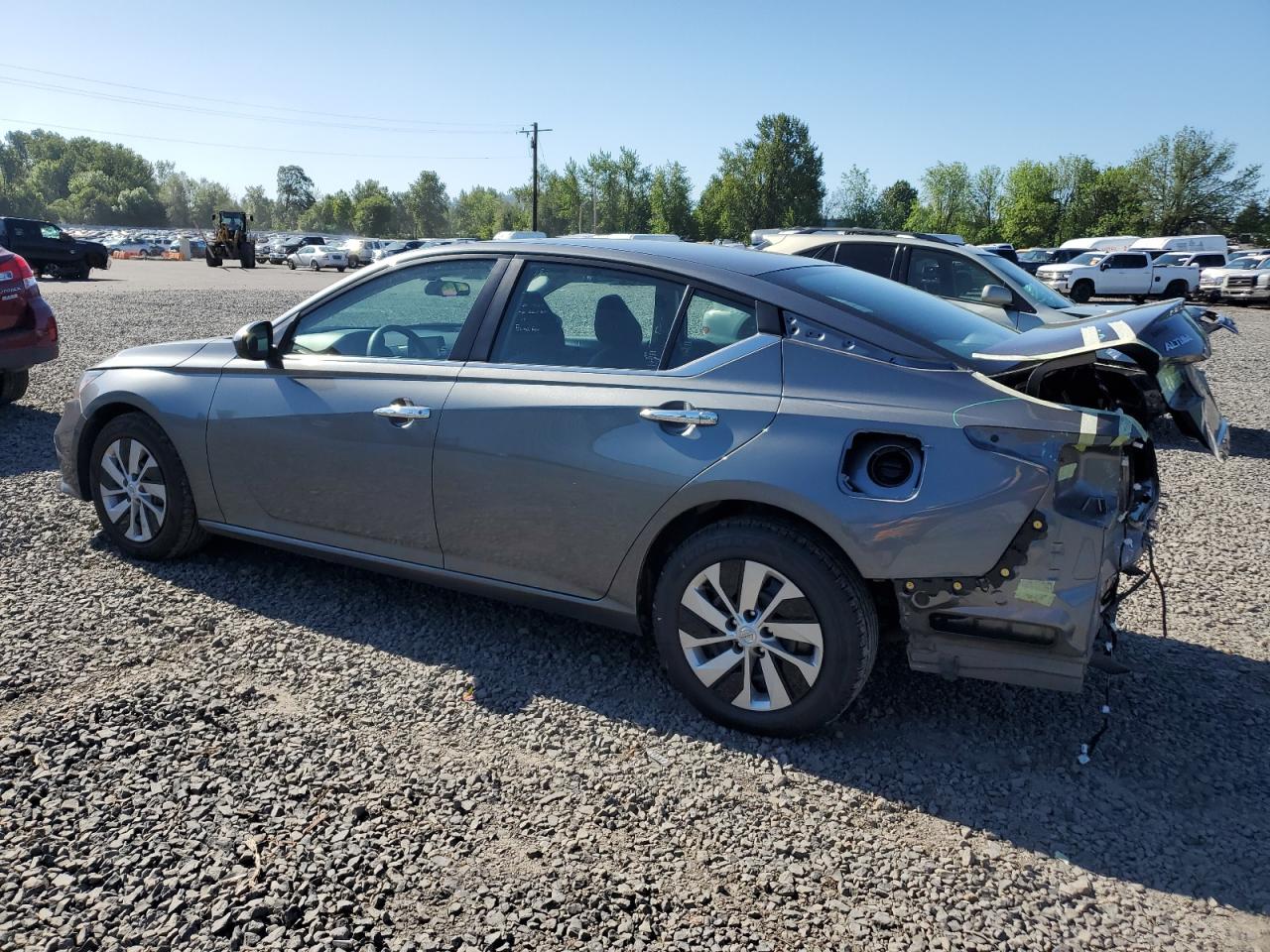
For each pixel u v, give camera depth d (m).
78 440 4.56
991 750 3.12
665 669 3.36
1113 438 2.67
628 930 2.25
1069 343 2.93
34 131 183.12
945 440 2.81
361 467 3.75
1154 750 3.15
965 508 2.75
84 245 29.59
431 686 3.40
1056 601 2.74
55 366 9.94
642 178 110.56
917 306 3.55
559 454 3.32
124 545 4.48
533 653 3.71
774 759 3.01
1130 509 3.13
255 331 3.94
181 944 2.15
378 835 2.56
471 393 3.53
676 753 3.03
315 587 4.25
